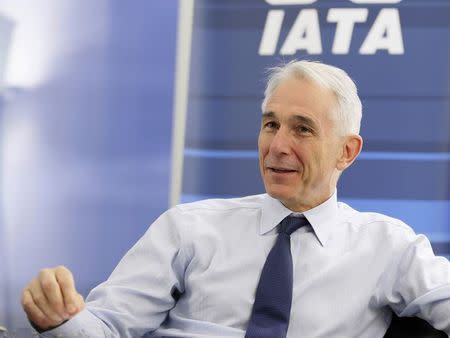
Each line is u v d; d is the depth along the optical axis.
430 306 4.20
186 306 4.41
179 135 7.79
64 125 8.59
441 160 7.56
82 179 8.60
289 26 7.66
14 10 8.59
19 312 8.64
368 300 4.33
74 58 8.57
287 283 4.23
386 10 7.57
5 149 8.63
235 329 4.25
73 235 8.63
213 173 7.73
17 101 8.62
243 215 4.57
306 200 4.36
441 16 7.54
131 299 4.32
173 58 8.50
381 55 7.57
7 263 8.67
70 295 3.80
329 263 4.37
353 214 4.61
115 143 8.57
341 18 7.61
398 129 7.57
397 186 7.58
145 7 8.48
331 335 4.27
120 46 8.52
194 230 4.51
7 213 8.66
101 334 4.06
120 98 8.55
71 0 8.55
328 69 4.32
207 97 7.74
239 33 7.70
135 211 8.59
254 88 7.69
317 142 4.21
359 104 4.42
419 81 7.55
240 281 4.36
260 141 4.30
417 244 4.43
